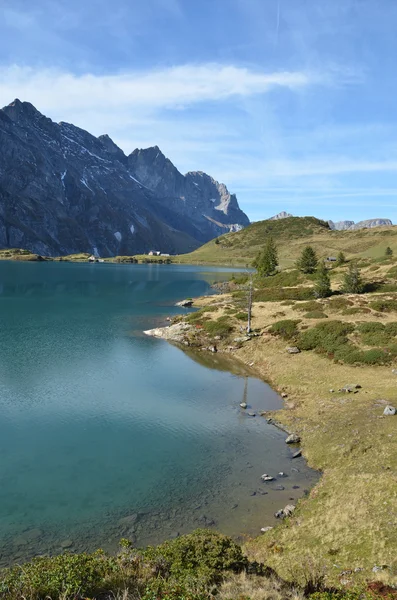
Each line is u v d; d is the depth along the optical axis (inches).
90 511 840.3
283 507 847.7
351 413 1250.6
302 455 1095.6
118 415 1371.8
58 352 2144.4
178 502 872.3
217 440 1193.4
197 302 4028.1
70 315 3233.3
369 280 3548.2
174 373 1876.2
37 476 979.3
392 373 1606.8
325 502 818.2
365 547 626.2
